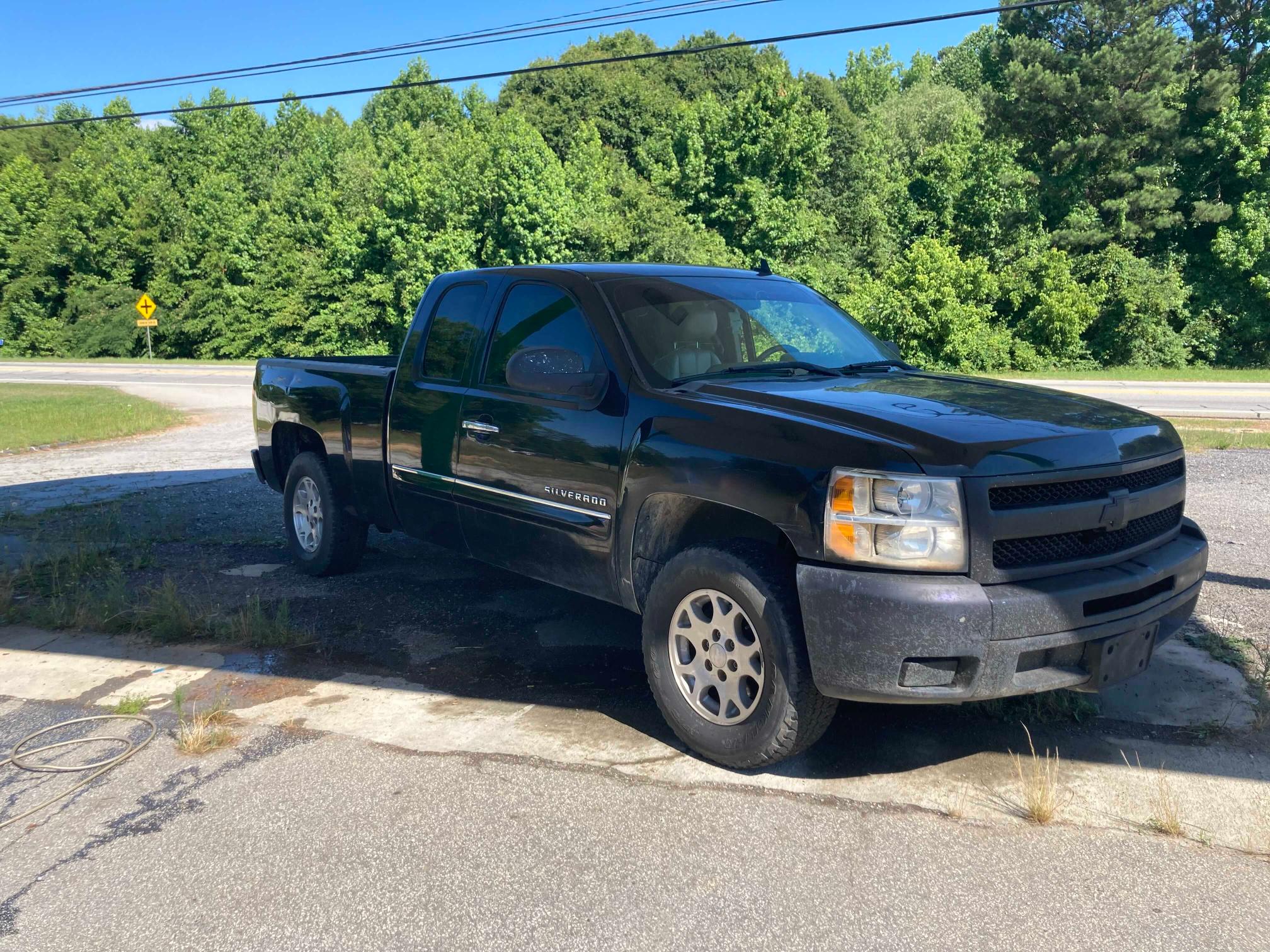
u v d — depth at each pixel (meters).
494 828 3.04
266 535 7.52
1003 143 40.16
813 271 40.12
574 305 4.22
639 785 3.32
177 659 4.71
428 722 3.89
